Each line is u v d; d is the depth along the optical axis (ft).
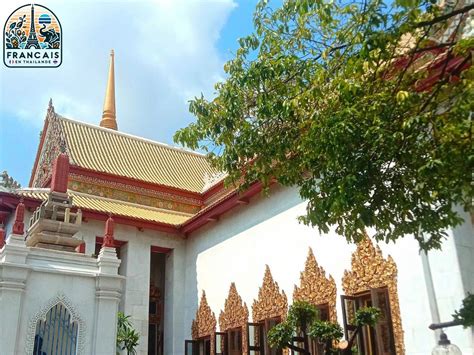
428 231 25.39
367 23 24.29
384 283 48.34
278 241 64.49
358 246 52.01
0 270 33.09
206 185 98.99
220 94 31.04
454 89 26.32
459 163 22.59
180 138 31.45
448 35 31.86
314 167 26.96
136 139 102.53
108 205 85.40
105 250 38.11
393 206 25.16
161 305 85.71
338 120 23.98
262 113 28.32
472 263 42.73
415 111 25.07
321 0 25.48
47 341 33.76
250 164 32.86
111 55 131.03
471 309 23.08
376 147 23.22
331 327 36.65
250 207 71.77
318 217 26.32
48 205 38.83
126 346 66.69
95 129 97.50
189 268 82.69
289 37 30.42
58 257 36.14
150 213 88.79
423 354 43.27
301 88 28.94
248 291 67.62
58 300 34.78
